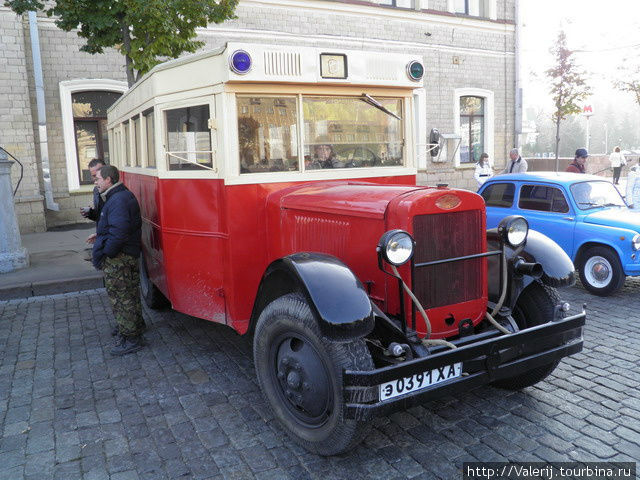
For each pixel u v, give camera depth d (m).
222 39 12.67
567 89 15.07
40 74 11.15
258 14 13.00
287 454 3.21
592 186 7.08
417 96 15.55
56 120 11.70
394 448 3.24
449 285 3.33
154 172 4.80
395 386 2.78
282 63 4.04
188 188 4.43
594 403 3.74
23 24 10.99
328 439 2.99
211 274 4.36
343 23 14.12
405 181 4.73
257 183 4.13
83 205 12.12
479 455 3.15
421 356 2.99
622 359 4.50
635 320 5.54
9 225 7.79
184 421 3.64
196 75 4.17
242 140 4.07
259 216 4.18
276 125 4.17
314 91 4.26
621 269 6.26
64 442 3.41
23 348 5.11
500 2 16.84
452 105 16.34
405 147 4.73
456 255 3.32
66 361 4.76
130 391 4.12
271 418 3.65
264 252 4.24
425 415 3.63
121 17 7.72
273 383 3.39
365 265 3.36
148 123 5.05
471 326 3.45
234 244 4.11
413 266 3.05
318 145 4.34
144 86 4.95
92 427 3.59
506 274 3.51
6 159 7.71
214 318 4.42
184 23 8.07
